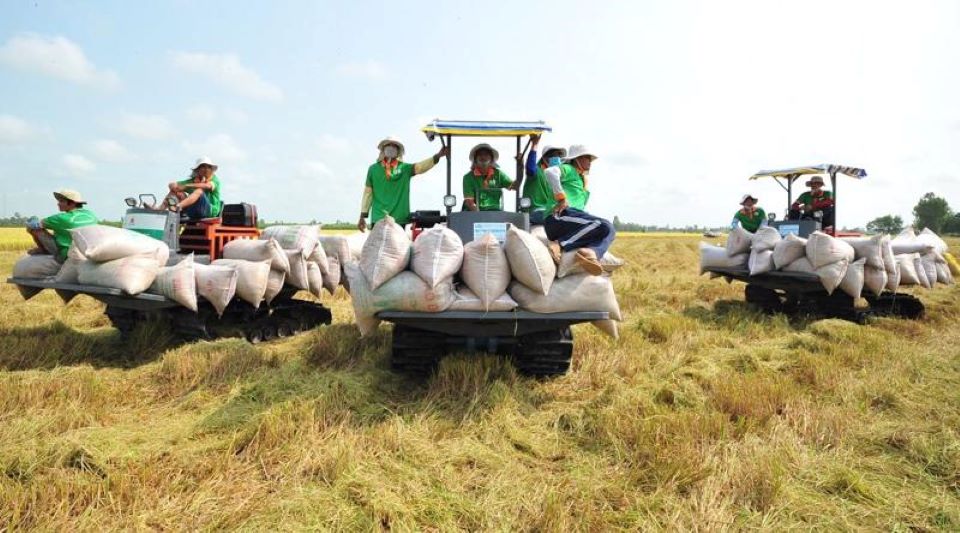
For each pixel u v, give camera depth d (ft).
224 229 23.72
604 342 20.34
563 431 13.14
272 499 9.64
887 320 27.50
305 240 24.02
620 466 11.26
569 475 10.84
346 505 9.57
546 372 16.89
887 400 15.21
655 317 25.57
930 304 33.91
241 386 15.38
